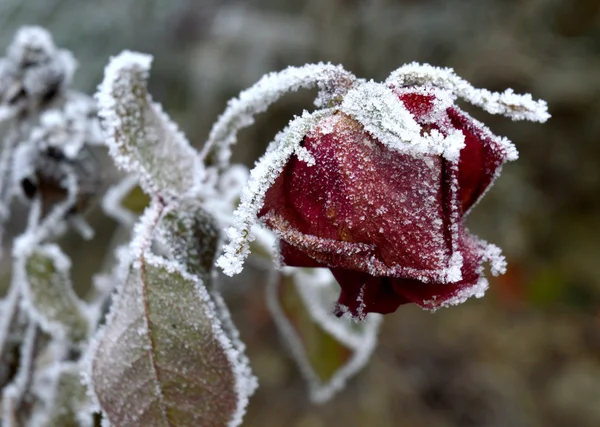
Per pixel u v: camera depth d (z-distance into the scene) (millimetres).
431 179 188
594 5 636
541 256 656
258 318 630
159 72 688
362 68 651
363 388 605
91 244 638
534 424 587
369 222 187
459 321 632
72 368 245
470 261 192
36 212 253
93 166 255
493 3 664
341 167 187
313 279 275
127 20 699
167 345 199
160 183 209
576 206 670
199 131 647
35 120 271
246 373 209
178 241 208
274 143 194
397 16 662
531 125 639
